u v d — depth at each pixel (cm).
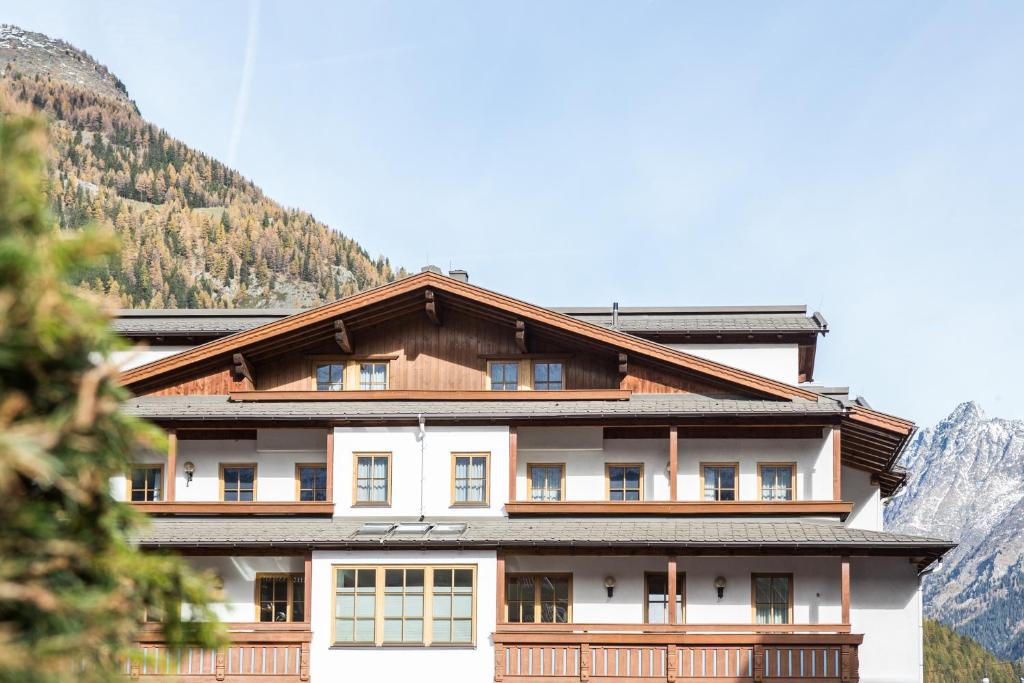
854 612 2869
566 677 2572
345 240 18438
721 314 3094
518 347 2889
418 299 2891
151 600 946
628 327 3008
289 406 2841
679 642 2562
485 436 2778
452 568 2638
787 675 2542
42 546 817
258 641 2622
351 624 2630
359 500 2786
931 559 2766
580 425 2770
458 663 2605
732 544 2577
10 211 841
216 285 16788
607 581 2747
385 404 2845
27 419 827
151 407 2828
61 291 852
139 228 16662
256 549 2664
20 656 747
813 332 2986
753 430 2812
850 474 3062
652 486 2814
